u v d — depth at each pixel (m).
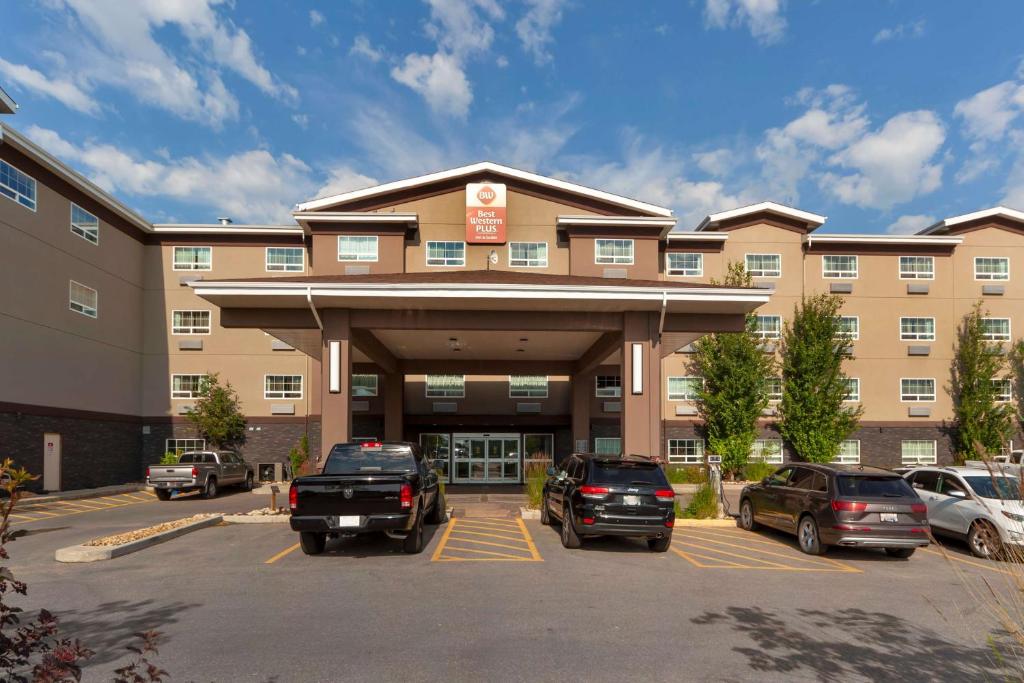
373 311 17.59
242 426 31.14
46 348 24.70
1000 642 6.80
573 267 29.94
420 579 9.37
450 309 17.69
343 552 11.48
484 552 11.54
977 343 31.69
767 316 32.28
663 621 7.41
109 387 28.69
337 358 17.19
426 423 31.42
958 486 13.24
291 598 8.28
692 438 31.58
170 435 31.12
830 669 5.99
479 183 30.56
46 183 24.91
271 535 13.41
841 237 32.34
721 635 6.94
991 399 30.97
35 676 3.29
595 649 6.42
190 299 31.73
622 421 17.91
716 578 9.73
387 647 6.40
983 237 33.38
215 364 31.50
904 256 33.00
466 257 30.39
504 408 31.97
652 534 11.36
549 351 26.17
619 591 8.80
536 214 30.78
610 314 18.11
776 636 6.93
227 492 26.64
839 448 30.73
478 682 5.55
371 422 31.81
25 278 23.66
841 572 10.42
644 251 30.23
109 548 11.01
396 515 10.56
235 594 8.48
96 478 27.58
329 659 6.06
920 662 6.20
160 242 31.83
